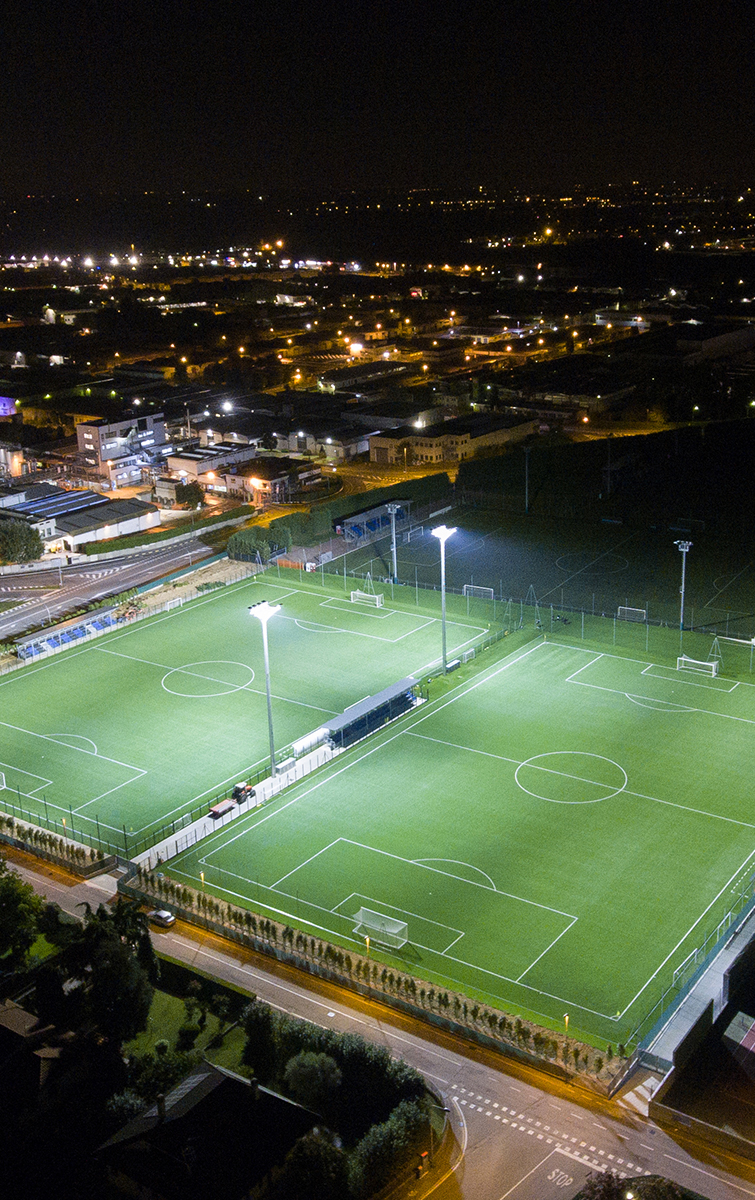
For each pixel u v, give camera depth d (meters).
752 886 99.81
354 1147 71.31
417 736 130.12
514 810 113.75
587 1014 84.94
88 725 136.62
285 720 135.88
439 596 177.88
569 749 125.62
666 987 87.62
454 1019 84.44
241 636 163.25
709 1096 77.25
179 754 128.62
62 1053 76.62
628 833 108.94
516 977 89.38
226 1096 67.88
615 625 162.12
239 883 103.69
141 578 196.88
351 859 106.69
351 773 122.44
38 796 120.44
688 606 172.38
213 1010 86.69
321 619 168.88
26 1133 71.81
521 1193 69.31
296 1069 74.38
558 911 97.56
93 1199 65.62
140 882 104.00
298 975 91.31
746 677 142.62
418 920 97.12
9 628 173.50
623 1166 71.31
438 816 113.31
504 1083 78.81
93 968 83.56
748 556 196.88
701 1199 68.19
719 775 119.06
